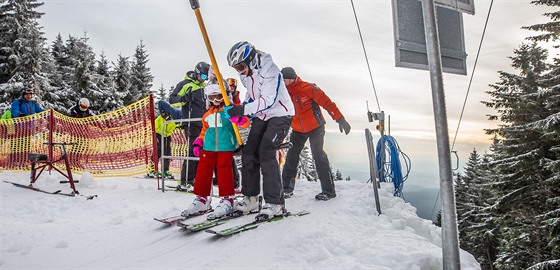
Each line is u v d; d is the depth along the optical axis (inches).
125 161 269.6
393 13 128.3
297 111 180.2
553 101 583.5
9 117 327.6
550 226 489.1
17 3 989.2
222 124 152.1
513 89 696.4
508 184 601.9
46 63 1149.7
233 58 137.2
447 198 105.2
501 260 683.4
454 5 138.1
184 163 242.2
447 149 106.7
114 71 1339.8
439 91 108.0
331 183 180.2
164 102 295.3
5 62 959.6
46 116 287.3
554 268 464.4
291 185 193.8
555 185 547.8
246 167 150.7
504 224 640.4
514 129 586.6
